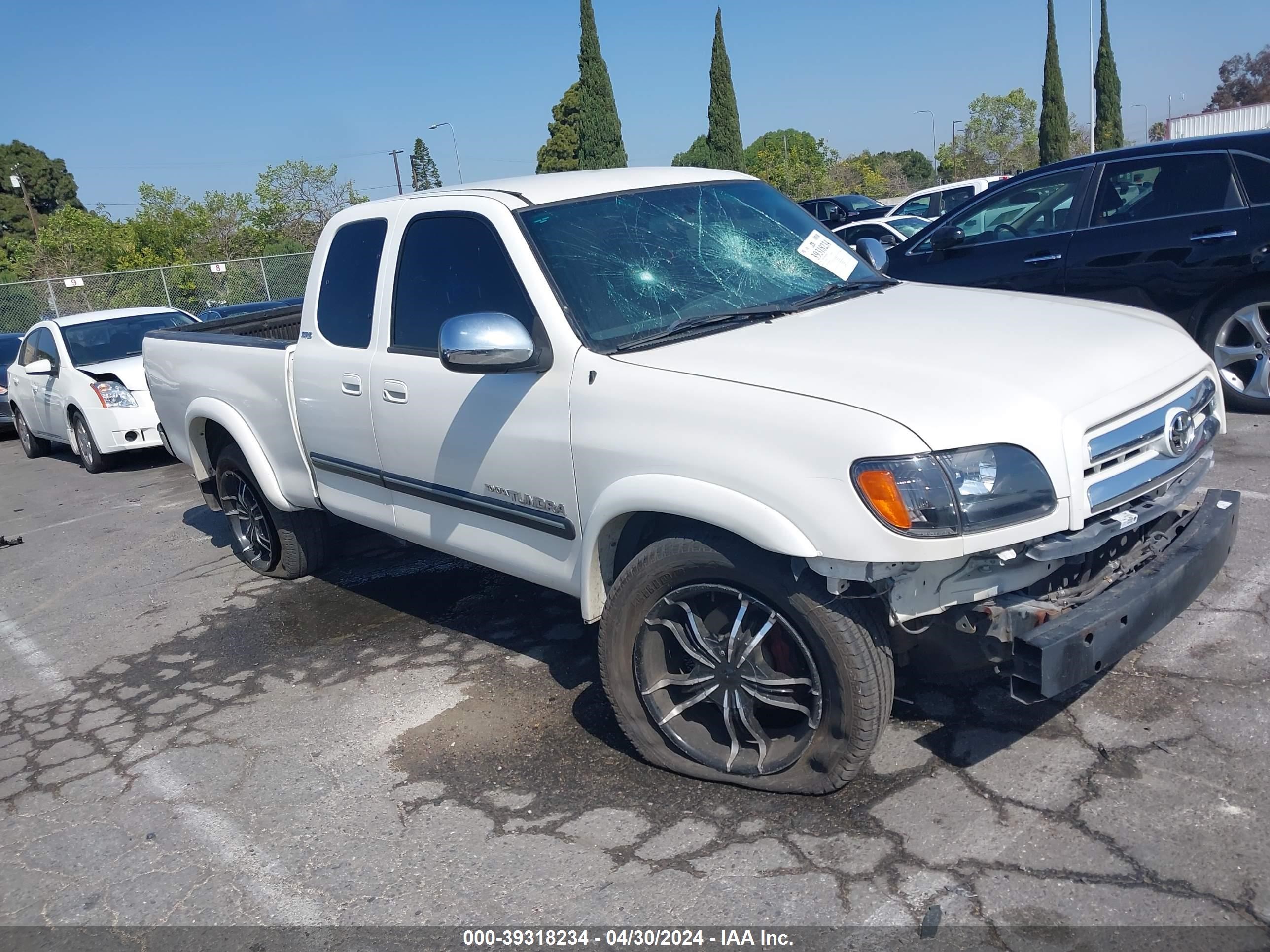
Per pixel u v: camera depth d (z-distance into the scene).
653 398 3.18
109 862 3.40
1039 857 2.81
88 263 38.00
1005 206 7.63
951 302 3.81
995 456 2.72
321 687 4.52
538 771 3.59
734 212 4.29
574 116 57.81
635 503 3.18
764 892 2.82
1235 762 3.12
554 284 3.61
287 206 46.16
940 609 2.84
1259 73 62.84
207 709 4.48
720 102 45.59
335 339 4.64
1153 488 3.03
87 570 6.98
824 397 2.89
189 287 31.66
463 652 4.68
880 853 2.91
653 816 3.24
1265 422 6.50
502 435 3.70
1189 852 2.76
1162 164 6.81
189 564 6.78
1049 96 51.06
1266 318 6.52
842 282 4.16
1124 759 3.20
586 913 2.83
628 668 3.41
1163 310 6.86
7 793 3.97
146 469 10.49
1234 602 4.14
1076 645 2.73
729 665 3.19
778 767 3.19
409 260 4.22
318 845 3.33
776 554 2.97
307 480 5.08
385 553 6.27
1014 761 3.26
